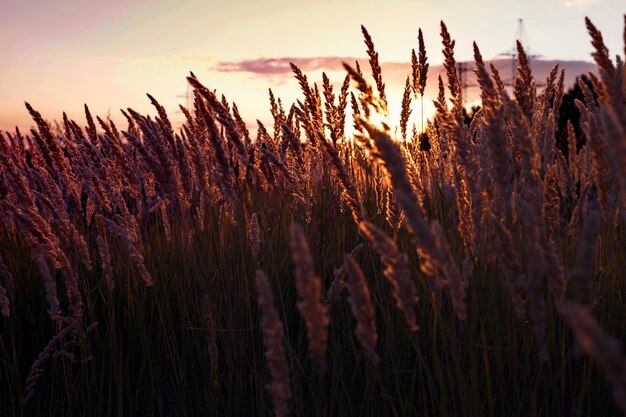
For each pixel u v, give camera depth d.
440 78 2.70
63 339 2.69
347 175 2.11
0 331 2.98
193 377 2.63
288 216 3.46
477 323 2.20
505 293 2.01
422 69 3.35
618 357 0.67
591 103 2.42
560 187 2.82
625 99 1.73
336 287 2.29
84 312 2.99
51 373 2.70
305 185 3.41
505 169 1.70
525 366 1.96
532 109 2.29
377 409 2.23
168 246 3.23
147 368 2.67
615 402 2.00
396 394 2.25
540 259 1.36
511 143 2.18
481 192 1.89
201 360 2.54
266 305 1.28
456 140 1.89
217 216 3.51
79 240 2.67
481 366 2.12
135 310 2.87
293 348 2.59
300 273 1.20
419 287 2.38
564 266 2.21
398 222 2.27
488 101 1.76
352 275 1.35
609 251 2.51
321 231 3.21
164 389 2.68
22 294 3.19
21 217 2.34
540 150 2.50
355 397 2.34
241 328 2.52
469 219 1.94
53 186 2.96
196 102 3.03
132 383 2.70
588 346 0.70
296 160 3.40
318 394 2.31
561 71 2.61
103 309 2.95
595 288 2.20
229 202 2.64
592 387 2.05
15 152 3.70
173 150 2.72
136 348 2.78
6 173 2.42
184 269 2.88
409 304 1.36
